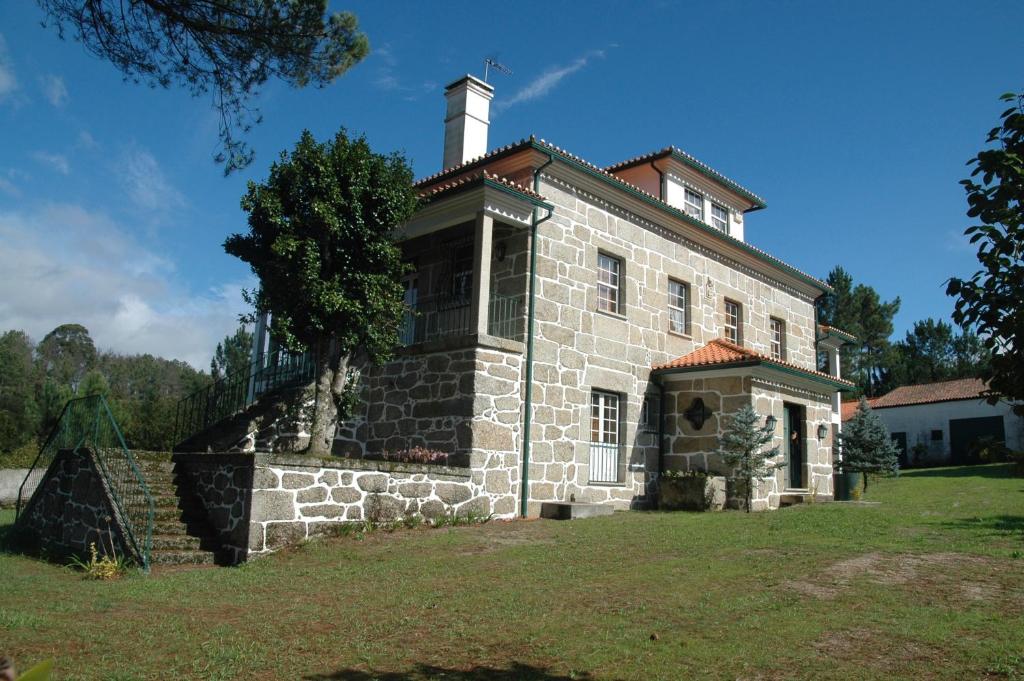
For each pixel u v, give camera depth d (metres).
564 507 13.24
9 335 60.62
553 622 6.43
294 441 14.30
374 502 11.15
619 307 16.19
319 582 8.30
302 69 10.08
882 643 5.56
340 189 11.68
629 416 15.88
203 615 6.94
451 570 8.73
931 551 8.91
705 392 16.12
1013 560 8.26
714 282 18.86
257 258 11.91
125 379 66.00
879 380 46.38
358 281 11.71
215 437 14.07
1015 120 3.69
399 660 5.56
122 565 9.41
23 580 8.76
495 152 14.69
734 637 5.83
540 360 14.12
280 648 5.88
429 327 15.52
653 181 18.69
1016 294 3.54
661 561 8.88
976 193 3.71
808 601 6.81
